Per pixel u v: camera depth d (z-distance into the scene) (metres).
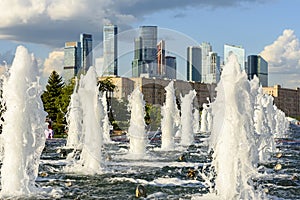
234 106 9.76
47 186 11.38
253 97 9.91
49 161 16.05
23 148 10.61
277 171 14.02
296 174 13.41
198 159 15.96
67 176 12.86
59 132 34.12
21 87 10.66
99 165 13.83
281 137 32.88
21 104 10.61
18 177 10.58
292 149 22.05
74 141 21.22
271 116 25.94
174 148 17.44
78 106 19.33
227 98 9.81
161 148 17.22
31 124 10.72
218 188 10.02
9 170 10.56
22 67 10.70
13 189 10.54
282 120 39.91
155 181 12.05
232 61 9.88
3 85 10.71
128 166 14.17
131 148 15.66
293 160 17.00
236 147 9.76
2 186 10.60
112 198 10.16
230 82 9.81
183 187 11.30
